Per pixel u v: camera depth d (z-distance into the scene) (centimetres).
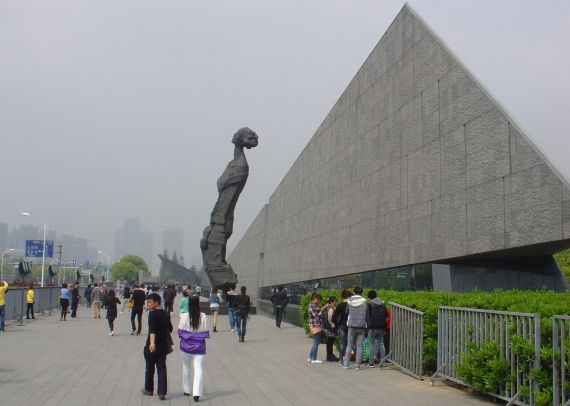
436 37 1888
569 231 1212
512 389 908
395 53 2284
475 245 1597
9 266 10431
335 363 1499
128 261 17012
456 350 1117
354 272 2805
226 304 3541
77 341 1945
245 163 3706
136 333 2208
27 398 1022
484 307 1046
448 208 1773
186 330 1036
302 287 4112
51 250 6481
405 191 2141
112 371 1332
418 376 1218
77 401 1002
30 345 1820
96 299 3108
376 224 2477
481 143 1583
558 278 1538
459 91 1720
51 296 3466
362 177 2708
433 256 1869
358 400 1015
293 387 1150
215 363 1502
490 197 1530
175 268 10806
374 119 2538
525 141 1377
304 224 4119
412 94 2094
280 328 2641
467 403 976
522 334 899
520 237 1389
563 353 794
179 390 1116
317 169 3734
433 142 1897
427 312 1245
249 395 1070
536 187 1331
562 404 792
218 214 3684
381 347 1425
